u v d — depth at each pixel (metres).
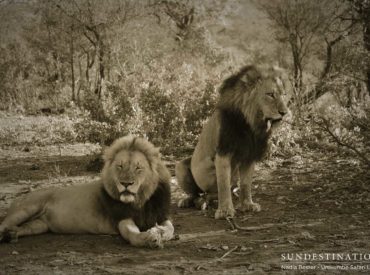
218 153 7.04
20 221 6.18
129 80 12.74
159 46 18.22
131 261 5.29
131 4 18.39
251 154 7.13
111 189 5.91
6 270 5.07
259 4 18.20
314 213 7.14
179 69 13.54
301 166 9.84
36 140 12.55
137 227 6.04
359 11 13.90
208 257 5.44
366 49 13.57
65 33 18.14
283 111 6.63
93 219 6.12
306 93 13.54
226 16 21.19
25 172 9.83
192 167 7.70
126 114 11.68
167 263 5.23
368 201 7.56
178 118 11.52
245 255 5.48
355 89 14.68
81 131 12.40
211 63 16.62
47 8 18.27
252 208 7.30
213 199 7.88
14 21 19.70
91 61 18.50
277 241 5.95
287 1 16.23
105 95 12.50
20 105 17.19
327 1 16.11
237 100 6.91
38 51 18.56
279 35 17.09
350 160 9.82
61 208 6.22
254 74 6.82
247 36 20.47
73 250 5.68
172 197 8.35
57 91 17.59
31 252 5.65
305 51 15.56
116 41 17.06
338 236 6.06
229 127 6.95
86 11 17.55
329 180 8.72
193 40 18.05
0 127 13.78
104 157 6.02
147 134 11.37
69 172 9.82
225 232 6.39
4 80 17.92
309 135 11.32
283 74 6.83
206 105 11.65
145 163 5.89
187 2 19.89
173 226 6.67
